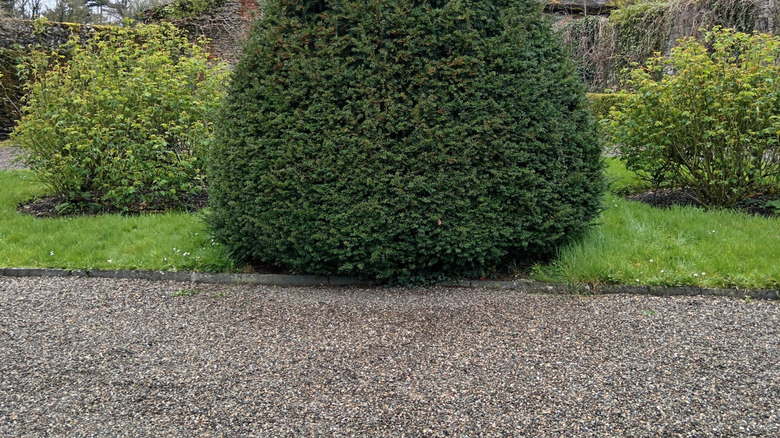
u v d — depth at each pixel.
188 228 5.54
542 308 3.79
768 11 10.81
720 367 2.91
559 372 2.89
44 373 2.94
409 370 2.93
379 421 2.47
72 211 6.69
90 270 4.72
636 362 2.98
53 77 6.80
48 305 3.98
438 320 3.60
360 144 3.86
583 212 4.29
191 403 2.63
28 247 5.19
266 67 4.09
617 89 13.60
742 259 4.34
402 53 3.90
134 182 6.34
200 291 4.28
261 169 4.02
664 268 4.27
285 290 4.27
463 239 3.95
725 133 5.63
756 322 3.47
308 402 2.63
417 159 3.87
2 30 14.05
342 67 3.92
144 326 3.58
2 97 13.91
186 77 6.98
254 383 2.81
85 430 2.42
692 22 11.77
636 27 13.15
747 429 2.37
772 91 5.57
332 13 4.03
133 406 2.61
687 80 5.82
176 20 15.98
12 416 2.53
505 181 3.97
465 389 2.73
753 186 5.99
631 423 2.43
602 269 4.18
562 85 4.23
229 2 15.90
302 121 3.91
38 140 6.66
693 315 3.61
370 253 4.02
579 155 4.20
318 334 3.41
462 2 3.98
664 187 6.57
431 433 2.38
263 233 4.14
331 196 3.89
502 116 3.93
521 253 4.40
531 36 4.21
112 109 6.54
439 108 3.87
